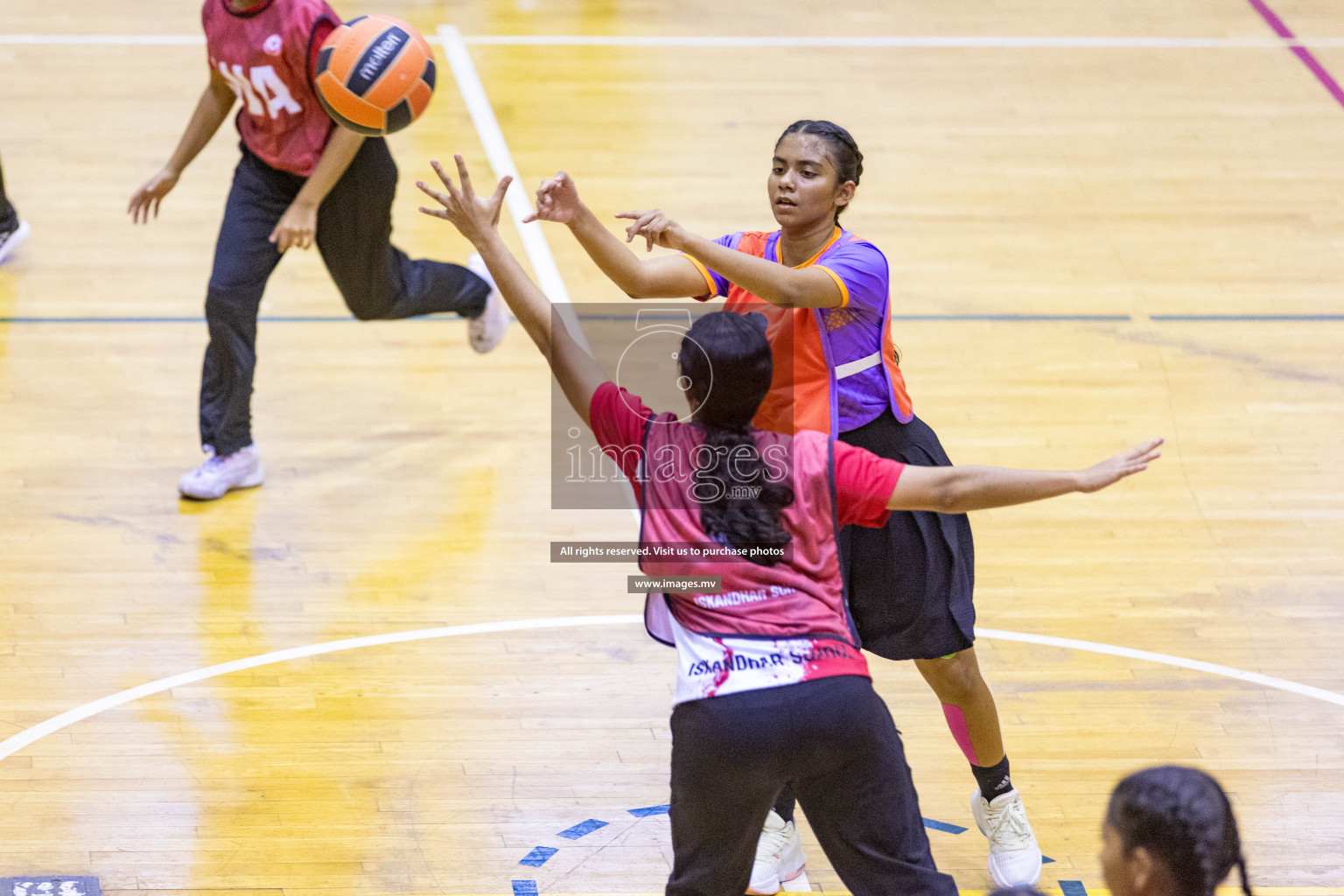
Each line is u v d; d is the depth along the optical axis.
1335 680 13.71
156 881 10.67
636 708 13.09
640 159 24.28
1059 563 15.46
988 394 18.50
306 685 13.16
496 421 17.92
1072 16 31.84
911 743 12.69
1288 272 21.88
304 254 21.73
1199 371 19.25
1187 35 30.89
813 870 11.26
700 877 8.69
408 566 15.06
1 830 11.13
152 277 20.45
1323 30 31.30
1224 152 25.73
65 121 24.73
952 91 27.78
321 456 17.00
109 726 12.45
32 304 19.58
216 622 13.99
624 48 29.08
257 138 15.41
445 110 25.67
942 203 23.55
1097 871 11.16
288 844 11.15
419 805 11.67
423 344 19.58
